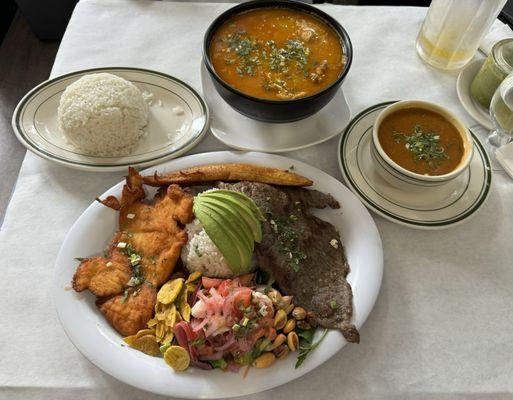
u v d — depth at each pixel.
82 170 0.48
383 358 0.39
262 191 0.44
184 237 0.42
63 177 0.48
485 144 0.52
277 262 0.41
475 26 0.53
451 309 0.42
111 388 0.37
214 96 0.54
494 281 0.43
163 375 0.35
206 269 0.42
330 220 0.45
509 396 0.37
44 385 0.37
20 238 0.44
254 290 0.40
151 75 0.54
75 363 0.38
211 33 0.51
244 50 0.51
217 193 0.43
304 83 0.49
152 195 0.47
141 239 0.43
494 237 0.46
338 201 0.46
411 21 0.64
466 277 0.44
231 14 0.53
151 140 0.51
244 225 0.41
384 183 0.48
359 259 0.42
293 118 0.47
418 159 0.46
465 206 0.47
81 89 0.48
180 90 0.54
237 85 0.49
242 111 0.47
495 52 0.52
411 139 0.47
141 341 0.37
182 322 0.37
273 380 0.35
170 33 0.61
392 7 0.65
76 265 0.41
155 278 0.41
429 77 0.58
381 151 0.45
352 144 0.50
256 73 0.50
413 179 0.43
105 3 0.64
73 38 0.60
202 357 0.37
